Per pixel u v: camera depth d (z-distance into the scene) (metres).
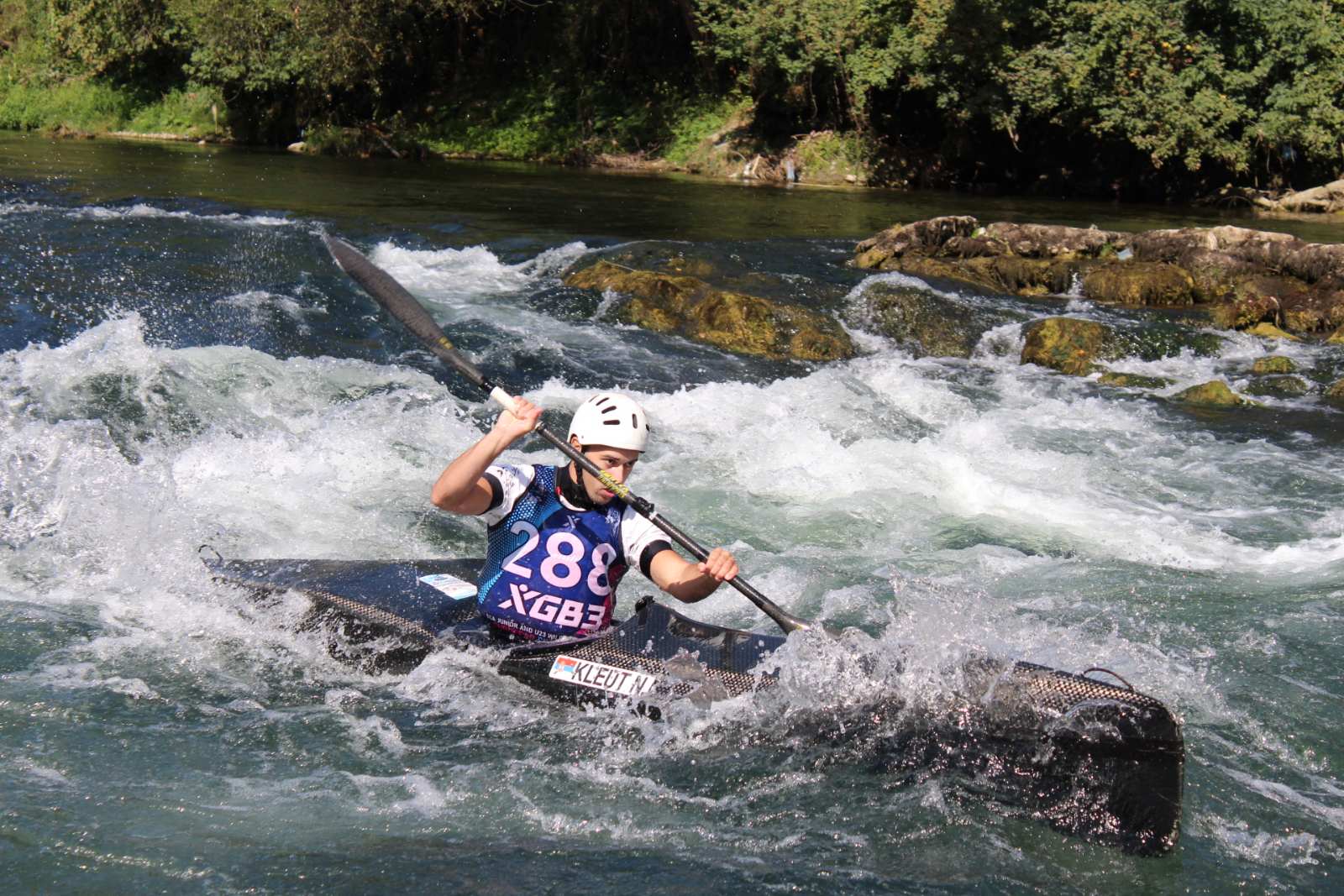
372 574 5.11
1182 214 21.48
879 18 24.41
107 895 3.19
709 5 26.91
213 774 3.88
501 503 4.38
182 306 10.69
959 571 6.14
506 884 3.32
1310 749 4.31
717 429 8.40
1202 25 23.86
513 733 4.18
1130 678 4.79
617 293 11.91
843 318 11.68
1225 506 7.30
